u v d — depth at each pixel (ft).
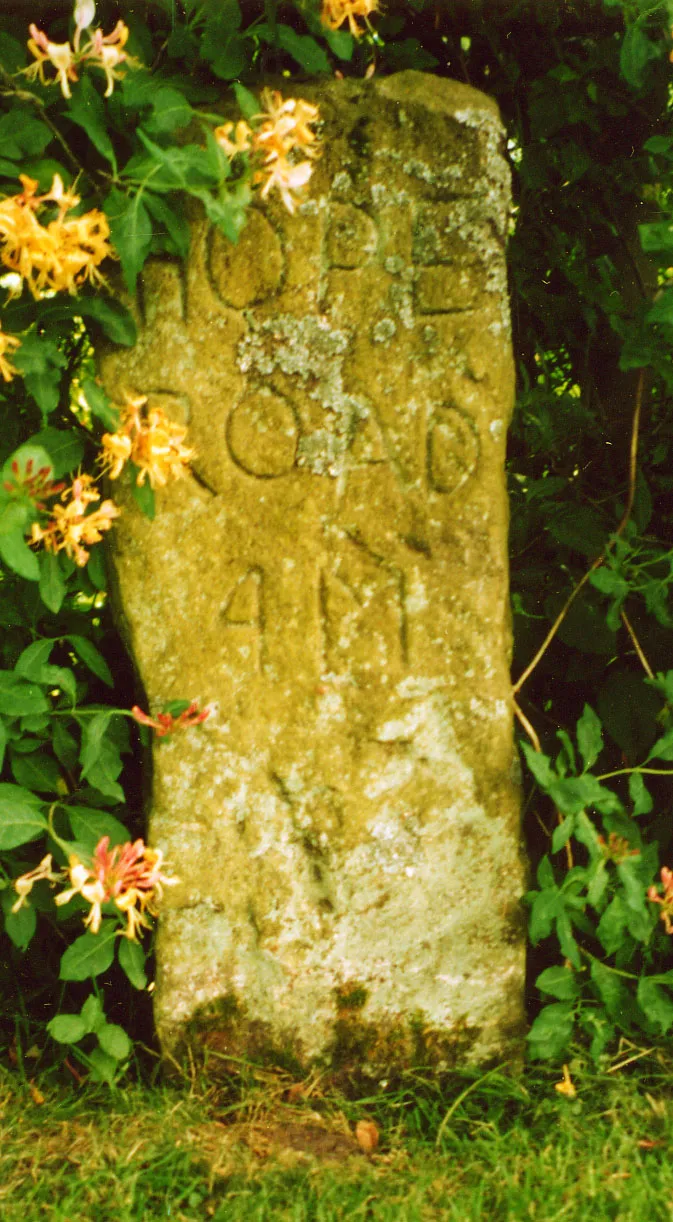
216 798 6.95
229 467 6.89
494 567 7.02
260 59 7.20
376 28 7.39
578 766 7.84
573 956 7.00
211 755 6.94
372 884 7.02
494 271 6.96
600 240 7.82
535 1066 7.18
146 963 7.41
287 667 6.93
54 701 7.46
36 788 7.00
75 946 6.86
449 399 6.95
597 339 7.89
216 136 6.45
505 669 7.06
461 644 7.00
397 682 6.97
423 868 7.04
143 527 6.87
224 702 6.93
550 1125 6.89
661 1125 6.89
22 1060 7.13
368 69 7.41
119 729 6.97
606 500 7.82
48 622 7.26
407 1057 7.10
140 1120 6.83
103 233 6.44
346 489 6.93
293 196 6.84
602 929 7.07
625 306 7.82
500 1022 7.15
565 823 6.98
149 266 6.81
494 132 6.93
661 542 7.66
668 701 7.30
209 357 6.86
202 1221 6.48
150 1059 7.20
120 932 6.82
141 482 6.62
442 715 7.00
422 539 6.96
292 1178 6.65
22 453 6.38
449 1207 6.55
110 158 6.44
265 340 6.88
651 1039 7.26
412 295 6.92
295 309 6.88
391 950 7.06
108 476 6.88
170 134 6.62
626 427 7.84
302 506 6.91
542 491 7.53
